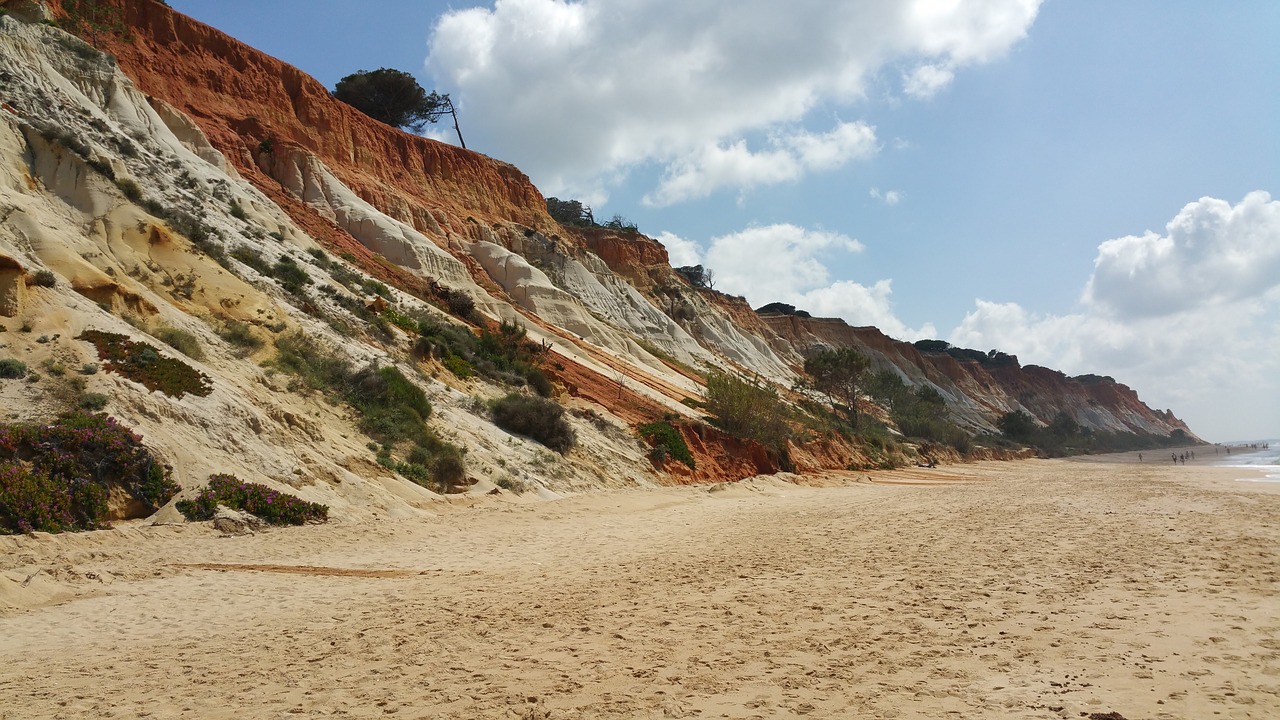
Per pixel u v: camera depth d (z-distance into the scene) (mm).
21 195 25094
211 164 47531
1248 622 9000
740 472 42875
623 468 34625
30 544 13227
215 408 20062
